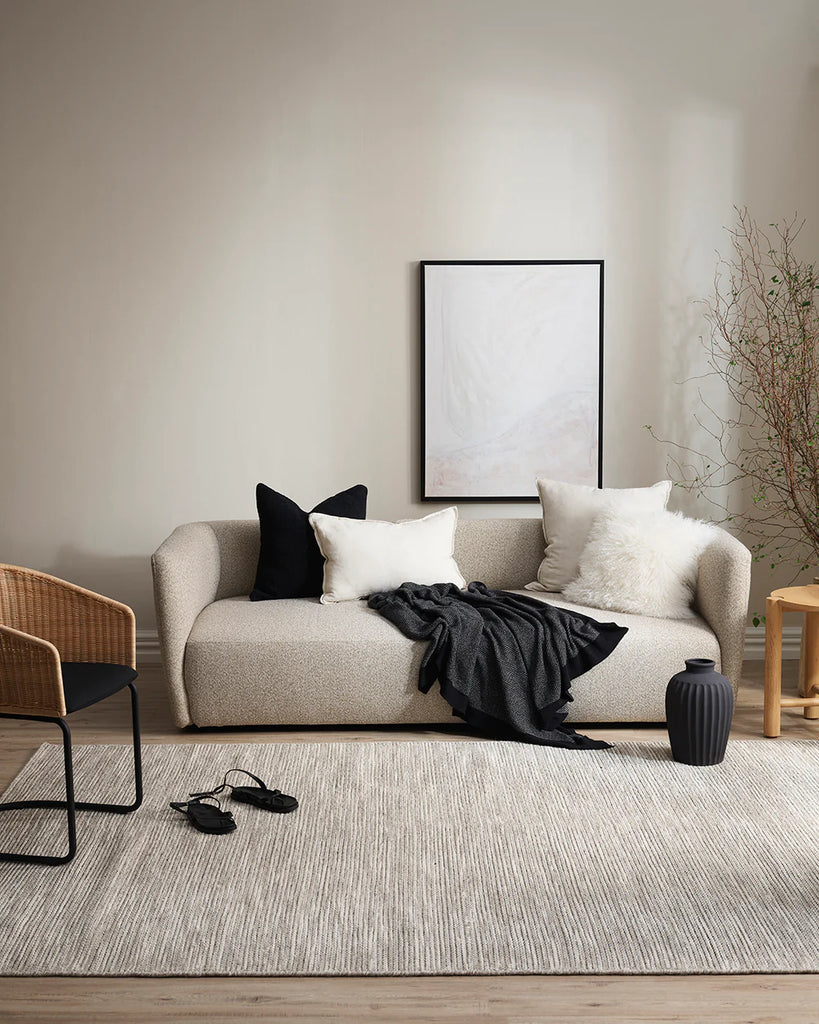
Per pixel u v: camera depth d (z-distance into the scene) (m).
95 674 2.93
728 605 3.72
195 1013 2.10
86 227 4.61
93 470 4.73
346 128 4.58
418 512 4.76
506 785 3.23
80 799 3.14
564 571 4.25
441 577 4.14
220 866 2.71
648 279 4.67
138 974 2.23
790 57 4.59
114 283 4.64
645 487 4.76
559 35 4.56
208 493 4.75
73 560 4.77
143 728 3.83
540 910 2.47
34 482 4.73
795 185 4.65
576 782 3.26
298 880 2.63
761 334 4.70
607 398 4.72
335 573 4.06
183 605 3.71
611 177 4.62
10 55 4.54
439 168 4.60
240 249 4.63
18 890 2.58
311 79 4.56
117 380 4.68
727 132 4.62
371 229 4.62
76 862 2.73
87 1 4.52
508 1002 2.14
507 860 2.73
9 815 3.03
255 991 2.18
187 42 4.54
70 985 2.20
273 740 3.69
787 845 2.80
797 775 3.31
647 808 3.05
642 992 2.17
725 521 4.77
